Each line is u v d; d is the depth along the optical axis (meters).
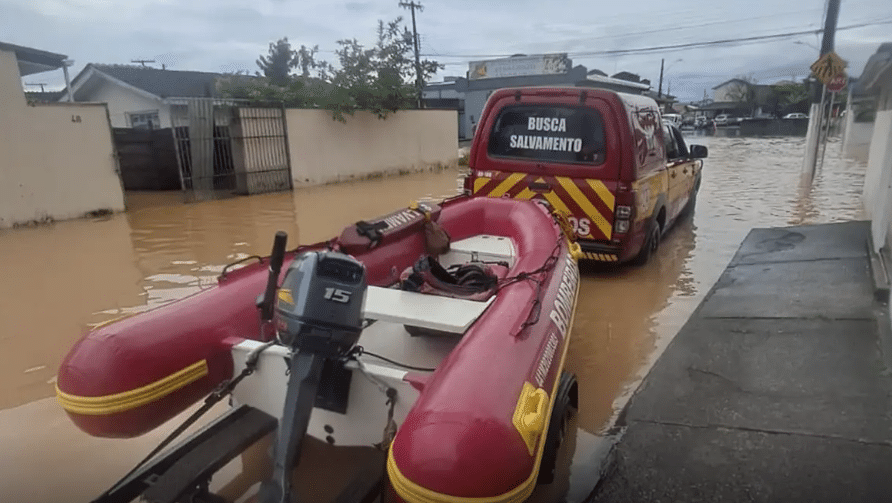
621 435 3.22
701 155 9.18
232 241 8.36
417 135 18.45
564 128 6.05
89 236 9.00
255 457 2.95
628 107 5.91
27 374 4.21
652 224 6.75
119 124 22.31
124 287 6.20
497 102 6.38
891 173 5.44
